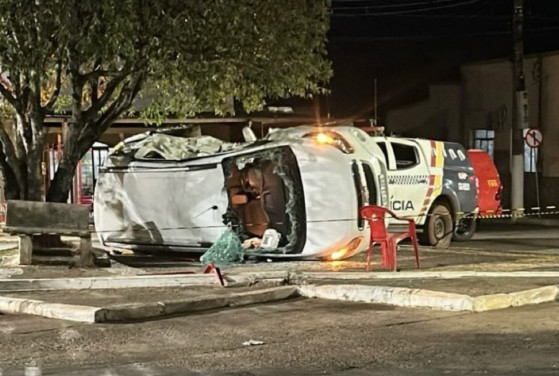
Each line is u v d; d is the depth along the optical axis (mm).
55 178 15547
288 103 29250
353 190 14562
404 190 17969
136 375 7535
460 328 9352
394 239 13750
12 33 13133
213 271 13062
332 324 9742
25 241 14398
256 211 15586
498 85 31016
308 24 15367
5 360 8125
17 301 10781
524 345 8469
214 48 14266
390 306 10883
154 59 14055
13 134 20016
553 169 28688
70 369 7766
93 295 11492
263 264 14719
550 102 28766
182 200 15781
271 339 8977
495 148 31188
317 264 14703
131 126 23562
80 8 13164
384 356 8117
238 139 24938
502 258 15961
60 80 15273
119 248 17031
